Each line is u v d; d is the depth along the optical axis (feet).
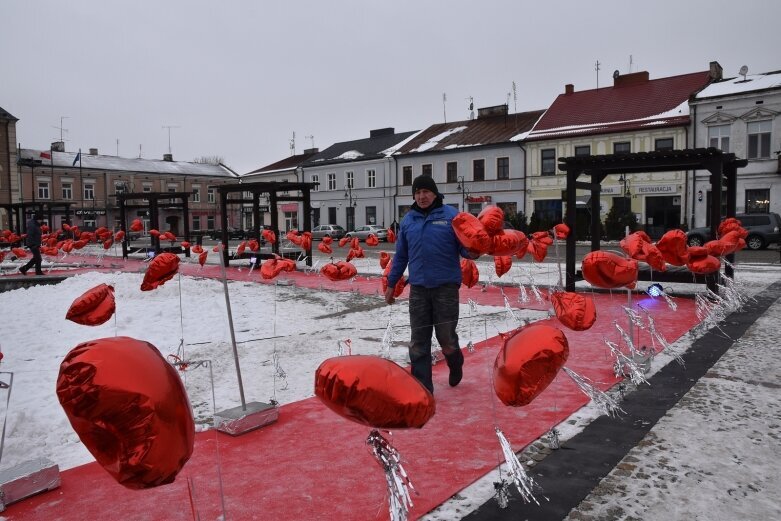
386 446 7.15
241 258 61.82
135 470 5.65
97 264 65.31
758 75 108.88
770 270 47.93
